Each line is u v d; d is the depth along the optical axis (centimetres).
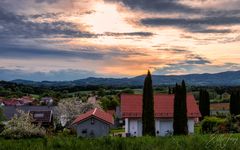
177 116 4547
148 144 1047
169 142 1091
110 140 1103
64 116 7569
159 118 5303
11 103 11956
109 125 5122
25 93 18488
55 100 13400
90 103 7825
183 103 4544
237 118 4284
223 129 4003
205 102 7625
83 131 5059
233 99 7388
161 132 5306
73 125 6056
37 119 8012
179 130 4519
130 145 1036
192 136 1220
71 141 1098
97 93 15525
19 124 4000
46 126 7950
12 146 1059
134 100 5541
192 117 5328
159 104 5481
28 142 1117
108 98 11588
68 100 7862
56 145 1067
